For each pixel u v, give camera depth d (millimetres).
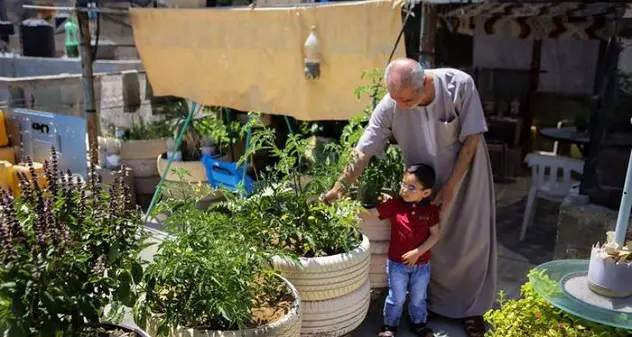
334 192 3318
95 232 2295
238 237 2828
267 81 4820
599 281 2178
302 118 4637
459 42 9453
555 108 9727
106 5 5469
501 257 4691
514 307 2432
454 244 3543
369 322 3637
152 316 2545
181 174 3799
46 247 2119
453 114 3256
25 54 11172
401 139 3455
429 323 3639
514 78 9594
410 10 3918
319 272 2914
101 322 2535
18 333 2025
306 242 3184
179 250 2553
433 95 3205
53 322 2111
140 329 2537
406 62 2992
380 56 4145
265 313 2699
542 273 2346
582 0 4129
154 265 2469
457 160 3311
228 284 2475
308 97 4566
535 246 4922
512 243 4996
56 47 11734
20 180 2395
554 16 5336
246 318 2564
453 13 5312
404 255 3266
